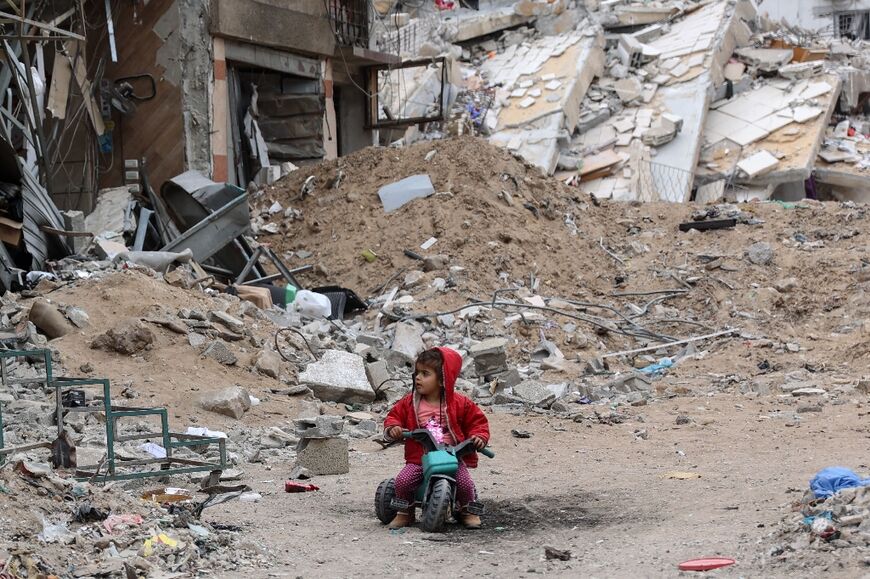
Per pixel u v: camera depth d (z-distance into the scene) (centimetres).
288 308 1828
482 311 1870
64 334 1348
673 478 850
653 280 2188
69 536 567
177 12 2408
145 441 1005
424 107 3797
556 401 1402
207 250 1947
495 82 4056
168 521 622
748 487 759
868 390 1459
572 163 3631
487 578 534
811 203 2486
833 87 3953
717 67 4012
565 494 788
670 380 1641
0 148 1619
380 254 2148
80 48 2231
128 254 1722
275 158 2880
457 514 688
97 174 2311
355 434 1173
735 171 3631
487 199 2286
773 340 1891
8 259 1588
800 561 509
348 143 3212
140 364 1309
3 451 702
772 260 2223
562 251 2244
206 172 2442
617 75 4053
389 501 689
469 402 696
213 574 544
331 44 2869
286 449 1077
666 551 566
